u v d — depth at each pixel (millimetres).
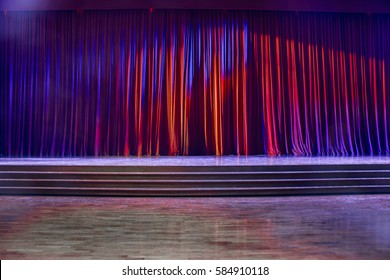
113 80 9117
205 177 5633
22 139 9023
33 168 5820
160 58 9078
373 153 9234
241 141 9125
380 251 2994
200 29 9133
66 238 3320
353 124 9227
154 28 9109
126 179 5625
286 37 9219
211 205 4824
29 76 9094
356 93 9281
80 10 9086
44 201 5102
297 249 3037
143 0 8664
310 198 5324
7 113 9062
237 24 9148
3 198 5340
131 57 9117
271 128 9141
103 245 3127
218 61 9125
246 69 9133
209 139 9102
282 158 7938
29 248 3051
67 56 9078
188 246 3102
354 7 8852
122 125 9086
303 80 9180
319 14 9266
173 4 8703
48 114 9062
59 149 9031
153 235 3412
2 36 9070
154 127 9102
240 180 5562
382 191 5680
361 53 9312
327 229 3627
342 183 5676
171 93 9055
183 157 8461
